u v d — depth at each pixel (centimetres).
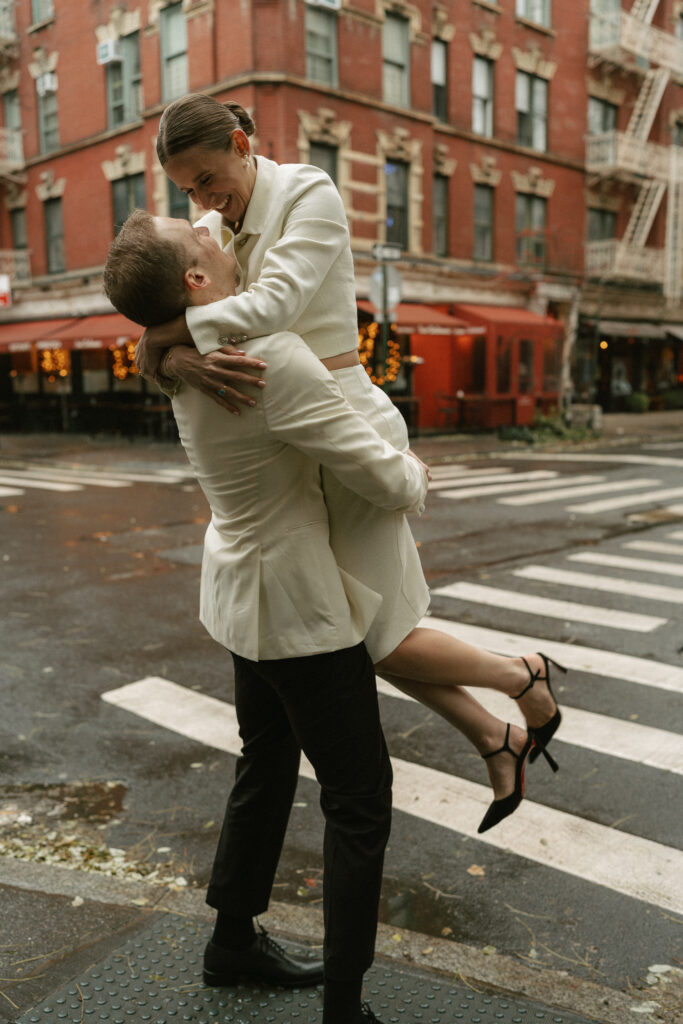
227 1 1892
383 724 450
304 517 192
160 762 412
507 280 2469
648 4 2798
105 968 237
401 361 2241
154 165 2164
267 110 1889
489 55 2380
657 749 413
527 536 930
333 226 188
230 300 178
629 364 3222
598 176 2744
